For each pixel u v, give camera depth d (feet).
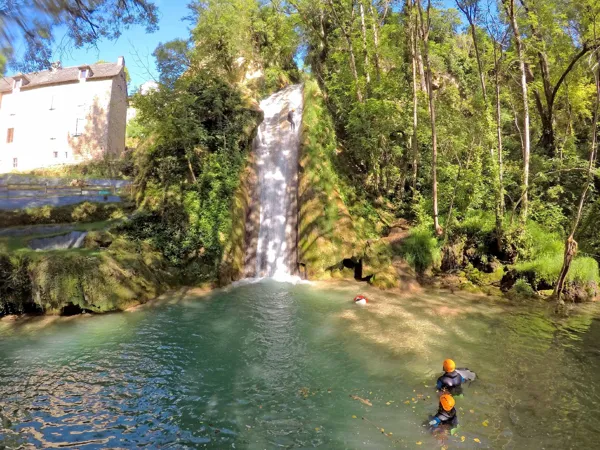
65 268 38.42
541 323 37.27
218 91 64.54
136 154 73.51
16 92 107.55
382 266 52.21
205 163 59.52
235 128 63.46
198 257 51.70
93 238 47.50
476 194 53.01
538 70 69.05
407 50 75.10
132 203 59.82
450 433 20.24
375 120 62.90
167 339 32.94
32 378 26.08
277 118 75.10
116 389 24.91
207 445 19.65
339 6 80.53
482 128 52.06
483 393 24.27
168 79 59.16
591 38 51.34
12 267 38.68
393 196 67.67
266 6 99.35
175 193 56.75
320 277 54.90
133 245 48.55
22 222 51.06
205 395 24.35
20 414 22.03
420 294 47.09
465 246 52.65
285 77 101.14
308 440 19.95
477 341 32.68
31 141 104.94
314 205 58.90
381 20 77.10
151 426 21.17
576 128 74.28
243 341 32.68
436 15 77.92
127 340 32.55
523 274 47.50
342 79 75.77
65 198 60.70
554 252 47.42
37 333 33.76
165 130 56.95
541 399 23.67
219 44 85.66
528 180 53.72
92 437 20.12
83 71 103.65
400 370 27.48
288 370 27.63
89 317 37.76
